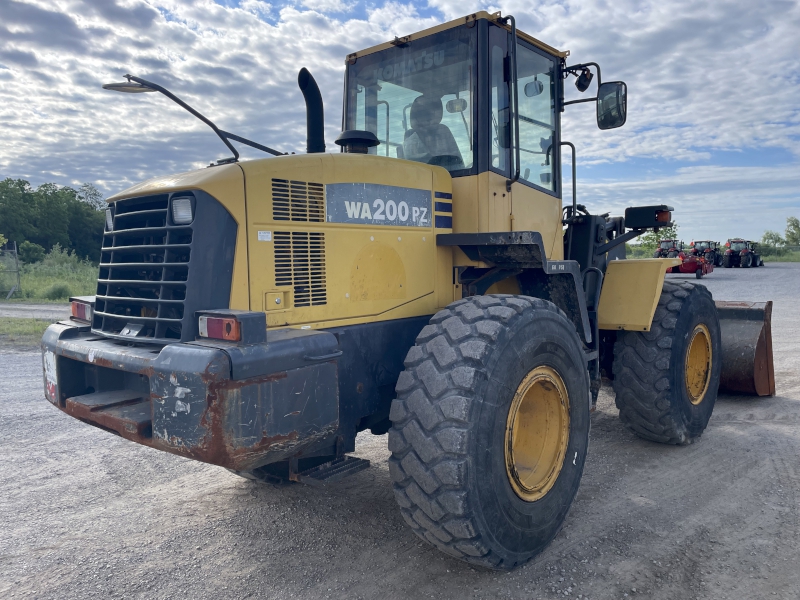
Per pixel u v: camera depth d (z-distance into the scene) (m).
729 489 3.76
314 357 2.51
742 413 5.50
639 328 4.32
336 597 2.64
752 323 5.86
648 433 4.53
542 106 4.28
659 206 4.56
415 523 2.65
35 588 2.73
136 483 3.99
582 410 3.28
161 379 2.34
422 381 2.67
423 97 3.88
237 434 2.26
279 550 3.07
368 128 4.24
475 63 3.61
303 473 2.86
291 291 2.82
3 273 18.73
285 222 2.80
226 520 3.42
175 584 2.76
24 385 6.80
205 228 2.57
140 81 2.88
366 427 3.38
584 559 2.94
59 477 4.09
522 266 3.63
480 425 2.56
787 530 3.18
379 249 3.20
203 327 2.45
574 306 3.88
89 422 2.81
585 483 3.92
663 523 3.31
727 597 2.59
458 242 3.43
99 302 3.14
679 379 4.40
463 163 3.66
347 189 3.04
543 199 4.19
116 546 3.12
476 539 2.55
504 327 2.76
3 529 3.32
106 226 3.21
